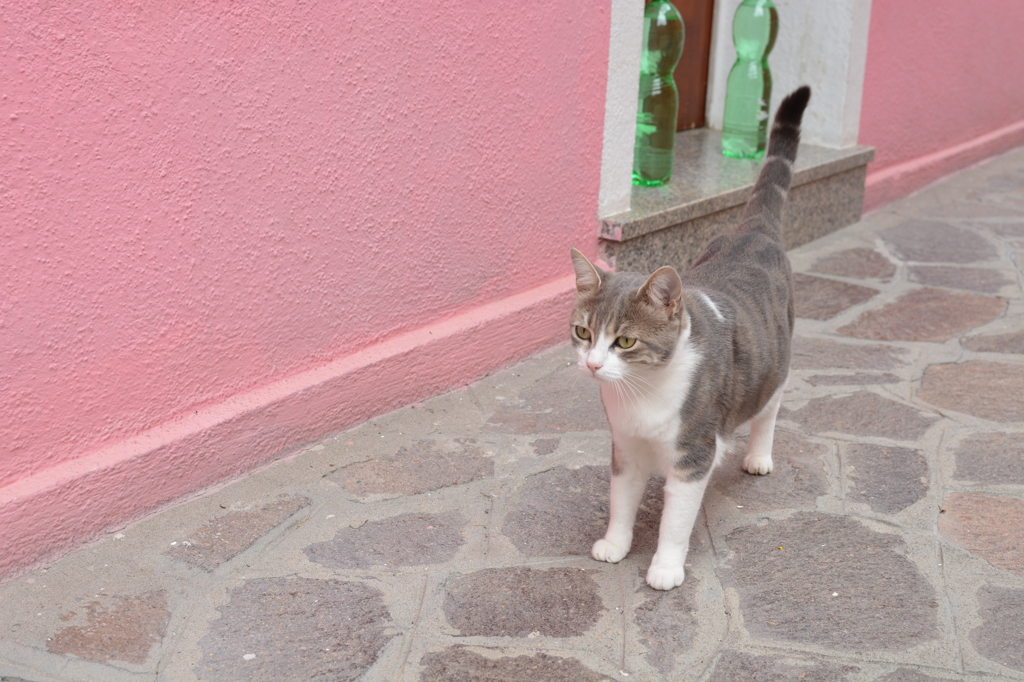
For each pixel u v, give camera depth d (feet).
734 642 7.40
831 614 7.71
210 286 9.19
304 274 10.02
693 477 7.86
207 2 8.39
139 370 8.82
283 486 9.63
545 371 12.54
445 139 11.02
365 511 9.23
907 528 8.93
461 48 10.81
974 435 10.73
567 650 7.30
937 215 20.44
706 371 7.70
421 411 11.31
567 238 13.25
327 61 9.52
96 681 6.89
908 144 22.04
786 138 10.46
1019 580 8.10
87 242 8.10
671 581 8.02
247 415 9.66
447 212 11.37
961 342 13.56
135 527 8.80
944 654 7.20
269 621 7.61
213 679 6.96
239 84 8.84
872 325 14.21
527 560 8.50
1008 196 22.02
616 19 12.75
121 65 7.93
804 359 12.96
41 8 7.34
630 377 7.59
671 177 16.11
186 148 8.59
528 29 11.57
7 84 7.28
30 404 8.07
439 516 9.17
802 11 18.52
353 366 10.66
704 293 8.37
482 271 12.13
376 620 7.64
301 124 9.48
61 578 8.04
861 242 18.44
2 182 7.43
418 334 11.50
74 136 7.78
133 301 8.59
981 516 9.11
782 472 10.03
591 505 9.40
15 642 7.26
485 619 7.67
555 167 12.64
